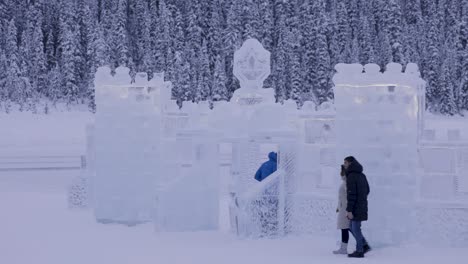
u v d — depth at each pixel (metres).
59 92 78.94
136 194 12.66
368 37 96.44
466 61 83.69
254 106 12.97
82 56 86.75
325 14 92.62
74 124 65.81
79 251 9.27
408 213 9.99
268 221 10.77
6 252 9.16
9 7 94.31
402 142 10.09
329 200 10.75
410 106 10.16
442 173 10.96
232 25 88.94
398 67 10.16
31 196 17.73
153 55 87.06
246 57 13.48
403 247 9.86
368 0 105.06
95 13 98.31
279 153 11.13
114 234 11.21
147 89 12.85
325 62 83.50
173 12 97.50
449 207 9.90
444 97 81.19
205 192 11.84
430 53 89.31
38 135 56.47
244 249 9.53
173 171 13.49
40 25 90.31
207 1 97.56
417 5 111.69
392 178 10.03
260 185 10.76
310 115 12.38
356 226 8.88
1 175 25.64
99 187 12.84
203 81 81.06
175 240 10.48
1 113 66.81
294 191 11.05
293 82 81.06
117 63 85.62
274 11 98.88
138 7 99.25
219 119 12.52
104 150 12.84
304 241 10.39
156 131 12.88
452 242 9.88
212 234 11.23
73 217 13.58
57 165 30.86
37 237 10.75
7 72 74.31
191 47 88.62
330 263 8.30
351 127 10.30
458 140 11.21
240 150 12.31
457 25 97.25
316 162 12.00
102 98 12.94
